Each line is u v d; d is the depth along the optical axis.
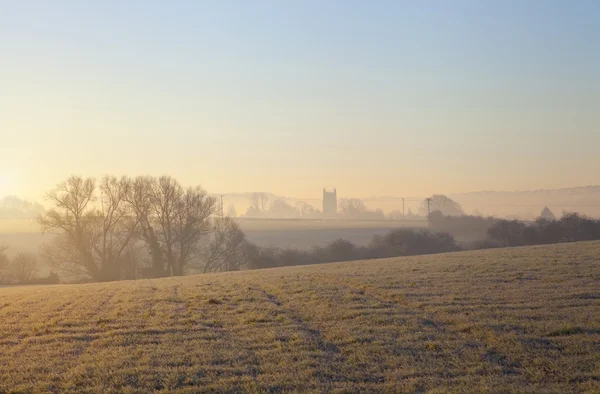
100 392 12.31
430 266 33.69
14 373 13.80
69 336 17.64
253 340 16.44
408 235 87.50
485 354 14.25
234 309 21.62
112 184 72.06
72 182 68.38
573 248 39.69
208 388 12.28
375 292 24.19
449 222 125.38
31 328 19.14
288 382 12.53
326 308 20.84
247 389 12.11
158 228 73.56
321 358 14.38
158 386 12.61
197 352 15.17
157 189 73.31
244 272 42.31
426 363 13.68
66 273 74.94
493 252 41.53
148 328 18.41
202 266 77.94
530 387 11.69
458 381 12.30
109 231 71.19
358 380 12.67
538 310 18.80
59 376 13.47
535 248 42.44
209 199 76.31
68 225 68.12
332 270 35.31
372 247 85.75
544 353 14.03
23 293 32.41
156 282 36.75
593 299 20.44
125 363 14.38
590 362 13.17
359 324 17.98
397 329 17.09
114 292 29.41
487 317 18.05
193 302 23.72
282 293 25.27
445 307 19.94
